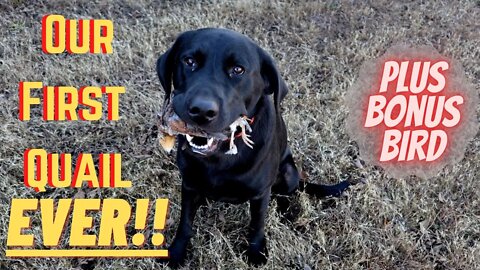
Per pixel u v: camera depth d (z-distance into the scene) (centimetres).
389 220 133
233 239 128
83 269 122
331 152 147
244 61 97
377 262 124
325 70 176
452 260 125
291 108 160
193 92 92
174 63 103
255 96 101
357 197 135
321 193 136
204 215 132
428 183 141
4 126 149
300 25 196
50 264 122
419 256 126
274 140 110
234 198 114
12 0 198
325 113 159
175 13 198
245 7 200
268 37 189
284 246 125
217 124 92
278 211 135
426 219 134
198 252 125
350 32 195
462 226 131
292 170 127
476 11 208
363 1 210
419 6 208
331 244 128
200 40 98
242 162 105
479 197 138
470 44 188
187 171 109
